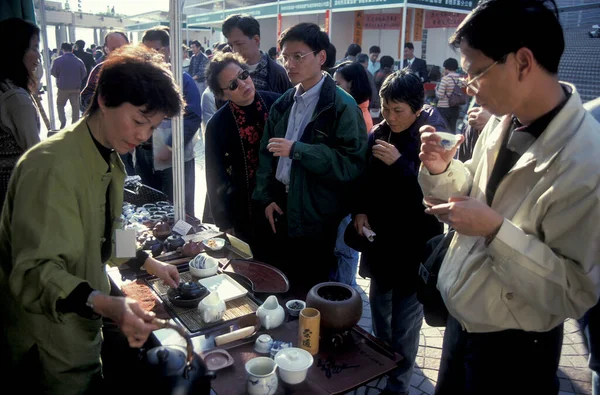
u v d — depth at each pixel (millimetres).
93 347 1481
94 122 1366
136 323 1158
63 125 9422
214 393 1409
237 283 2029
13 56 2400
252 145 2877
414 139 2178
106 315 1194
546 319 1256
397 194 2105
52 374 1421
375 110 5625
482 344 1365
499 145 1382
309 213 2477
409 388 2590
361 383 1474
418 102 2121
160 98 1276
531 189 1231
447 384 1558
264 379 1377
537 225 1201
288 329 1743
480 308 1302
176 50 2480
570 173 1117
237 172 2910
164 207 3092
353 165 2332
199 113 3701
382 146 2107
